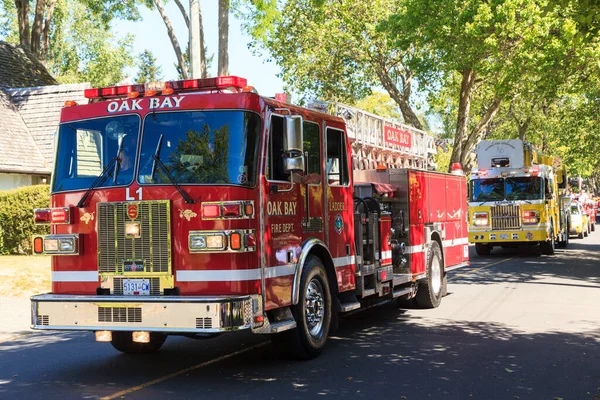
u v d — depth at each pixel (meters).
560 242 28.89
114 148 7.62
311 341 8.28
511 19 24.88
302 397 6.61
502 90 26.94
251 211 7.22
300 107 8.59
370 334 10.04
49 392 6.95
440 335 9.84
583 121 35.09
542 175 24.17
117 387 7.13
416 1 27.61
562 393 6.71
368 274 9.94
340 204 9.26
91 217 7.56
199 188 7.23
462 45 26.75
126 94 7.94
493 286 15.55
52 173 7.89
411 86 39.91
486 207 24.64
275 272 7.59
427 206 12.36
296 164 7.64
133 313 7.06
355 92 37.78
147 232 7.30
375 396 6.62
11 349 9.39
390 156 13.24
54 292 7.72
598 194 91.31
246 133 7.38
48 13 37.41
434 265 12.67
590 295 13.91
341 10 34.75
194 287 7.16
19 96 26.34
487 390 6.83
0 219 19.80
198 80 7.66
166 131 7.49
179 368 8.05
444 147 16.20
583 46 22.47
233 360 8.47
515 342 9.27
